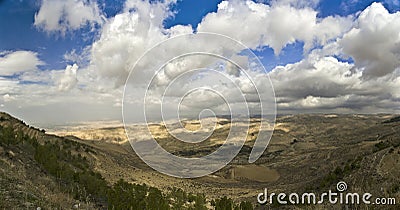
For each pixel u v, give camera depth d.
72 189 53.69
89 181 64.31
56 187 52.12
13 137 73.50
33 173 55.94
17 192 36.56
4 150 62.25
